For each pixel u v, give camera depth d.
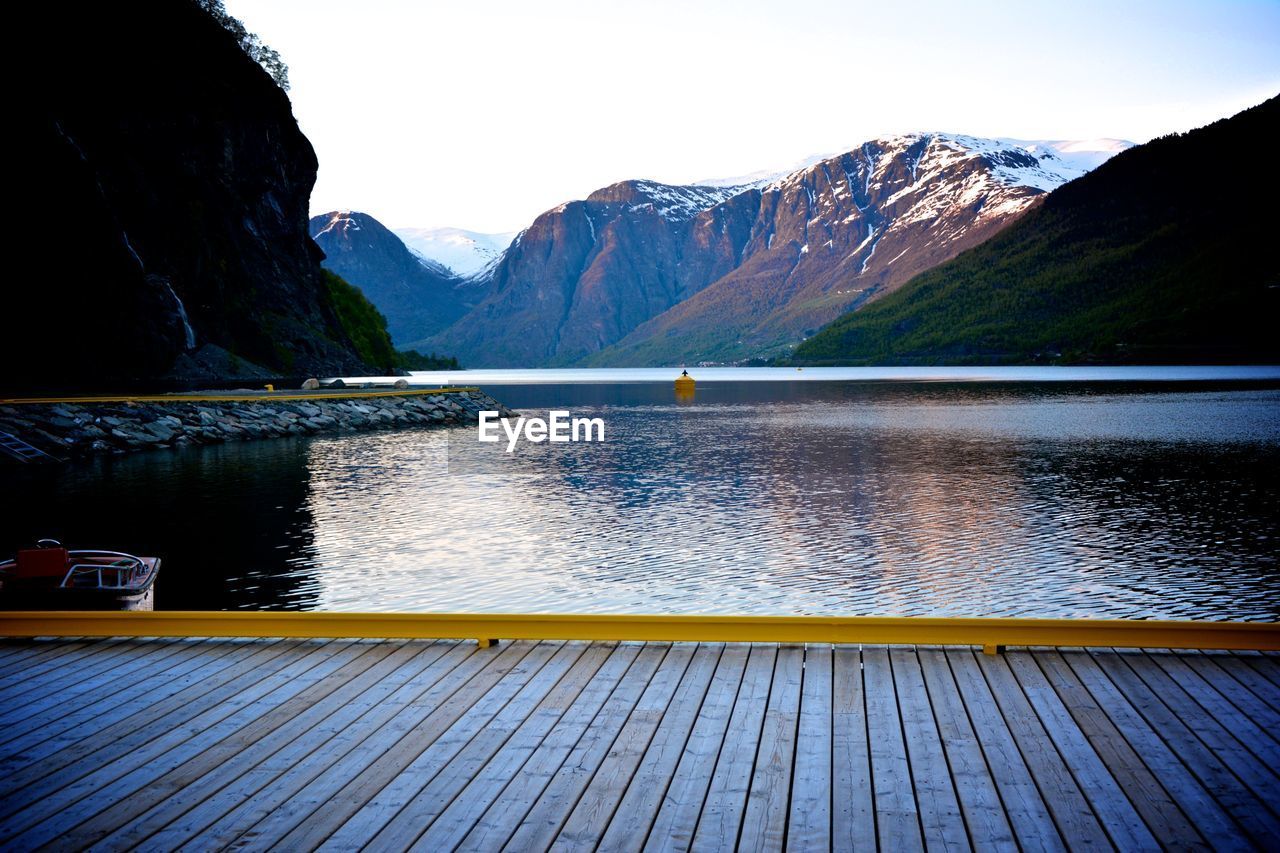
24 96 82.75
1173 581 22.59
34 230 81.88
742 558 25.22
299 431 62.22
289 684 9.08
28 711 8.45
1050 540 27.22
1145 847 5.91
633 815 6.41
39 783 7.00
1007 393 121.25
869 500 34.72
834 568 24.09
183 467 43.53
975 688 8.63
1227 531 28.27
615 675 9.14
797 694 8.55
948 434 62.53
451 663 9.61
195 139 108.75
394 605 20.86
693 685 8.83
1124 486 37.53
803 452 52.03
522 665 9.49
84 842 6.12
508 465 46.22
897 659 9.45
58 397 61.84
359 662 9.70
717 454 51.28
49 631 10.66
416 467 44.56
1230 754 7.20
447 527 29.55
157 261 96.88
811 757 7.25
